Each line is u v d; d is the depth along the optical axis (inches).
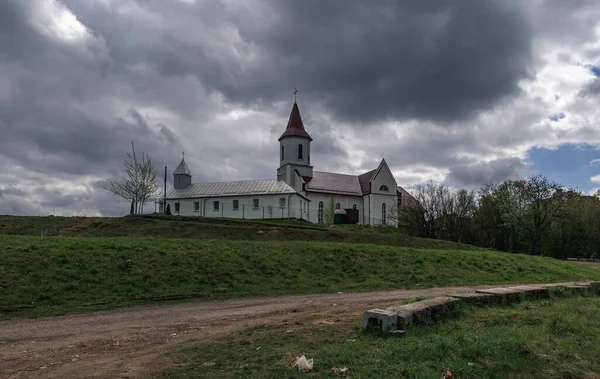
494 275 903.7
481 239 2228.1
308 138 3122.5
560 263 1195.9
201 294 614.9
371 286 743.7
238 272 727.1
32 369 280.5
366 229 2121.1
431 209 2106.3
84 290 571.2
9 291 530.6
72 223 1712.6
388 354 276.4
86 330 407.5
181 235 1555.1
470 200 2194.9
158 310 513.7
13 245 688.4
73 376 262.4
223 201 2486.5
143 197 2272.4
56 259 640.4
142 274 647.8
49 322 444.5
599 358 290.8
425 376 236.4
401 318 339.0
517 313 409.1
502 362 263.9
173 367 268.1
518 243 2225.6
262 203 2447.1
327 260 872.3
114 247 735.1
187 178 2701.8
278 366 259.6
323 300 594.9
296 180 2970.0
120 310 510.9
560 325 360.2
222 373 251.4
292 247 915.4
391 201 2982.3
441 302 389.4
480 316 393.1
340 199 2955.2
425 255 978.7
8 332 399.9
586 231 2352.4
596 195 2541.8
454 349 286.4
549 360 277.4
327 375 244.1
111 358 303.9
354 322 400.8
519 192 2199.8
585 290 581.0
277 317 460.4
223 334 369.7
